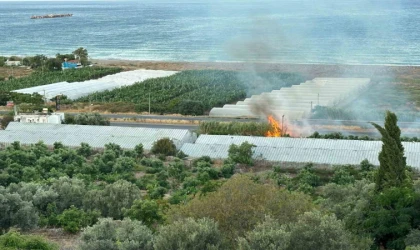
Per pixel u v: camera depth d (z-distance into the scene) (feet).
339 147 298.56
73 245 170.91
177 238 130.31
